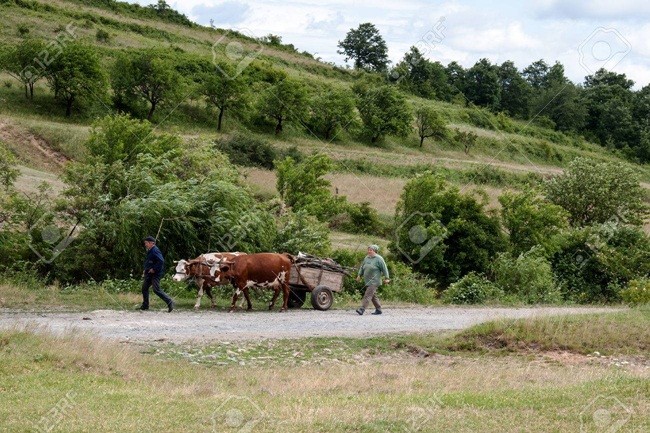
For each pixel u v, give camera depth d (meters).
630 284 36.84
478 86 132.25
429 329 21.30
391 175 73.88
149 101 77.69
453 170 79.25
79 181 27.56
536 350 19.58
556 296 34.72
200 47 103.69
